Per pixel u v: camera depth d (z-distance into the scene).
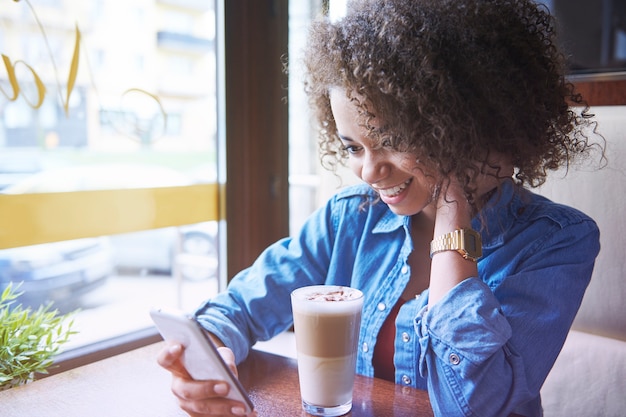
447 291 0.85
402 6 0.84
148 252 2.73
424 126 0.81
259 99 1.70
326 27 0.94
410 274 1.03
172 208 1.55
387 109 0.81
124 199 1.45
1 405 0.84
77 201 1.36
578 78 1.34
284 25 1.71
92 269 2.30
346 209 1.13
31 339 1.08
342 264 1.12
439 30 0.81
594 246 0.96
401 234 1.07
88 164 1.41
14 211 1.26
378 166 0.86
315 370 0.78
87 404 0.84
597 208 1.23
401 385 0.90
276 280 1.09
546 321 0.87
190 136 1.62
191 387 0.74
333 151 1.13
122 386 0.90
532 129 0.87
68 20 1.36
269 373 0.94
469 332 0.81
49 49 1.33
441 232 0.89
